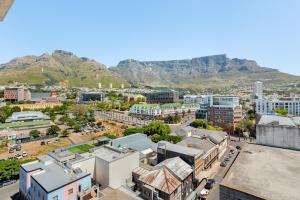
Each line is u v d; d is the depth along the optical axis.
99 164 45.28
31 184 38.38
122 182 45.31
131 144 64.81
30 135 93.00
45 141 89.62
